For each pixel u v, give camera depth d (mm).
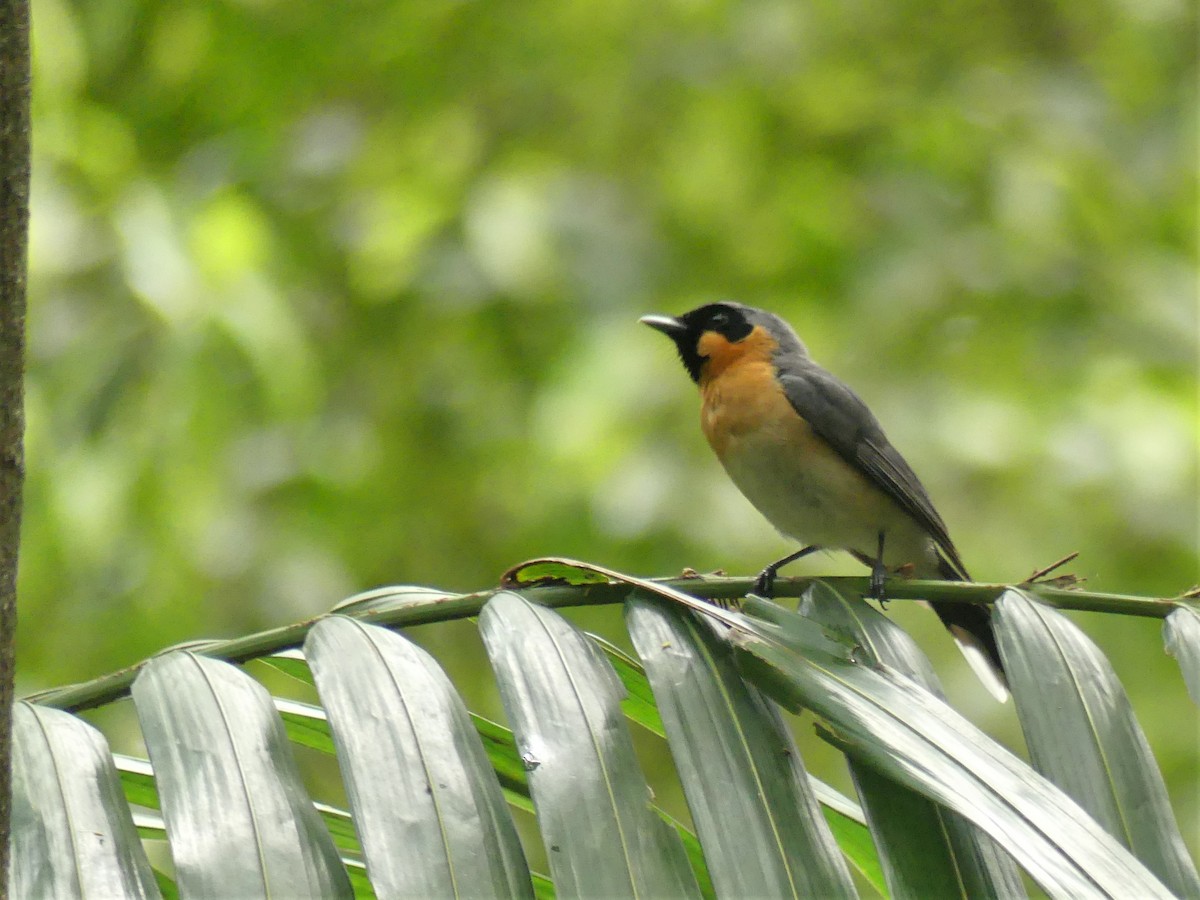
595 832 3408
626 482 12055
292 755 3518
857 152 14883
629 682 4293
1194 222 14773
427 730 3523
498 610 3877
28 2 3344
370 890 4539
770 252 14211
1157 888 3182
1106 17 16094
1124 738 3848
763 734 3742
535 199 13172
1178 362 13609
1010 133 14891
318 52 14430
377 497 13414
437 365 14047
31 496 10578
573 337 12914
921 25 15484
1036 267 14164
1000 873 3691
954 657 12398
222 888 3227
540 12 14305
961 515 12828
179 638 11062
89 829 3396
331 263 14094
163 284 10500
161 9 13992
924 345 13609
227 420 11273
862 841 4414
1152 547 12852
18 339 3371
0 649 3303
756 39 14633
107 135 11250
